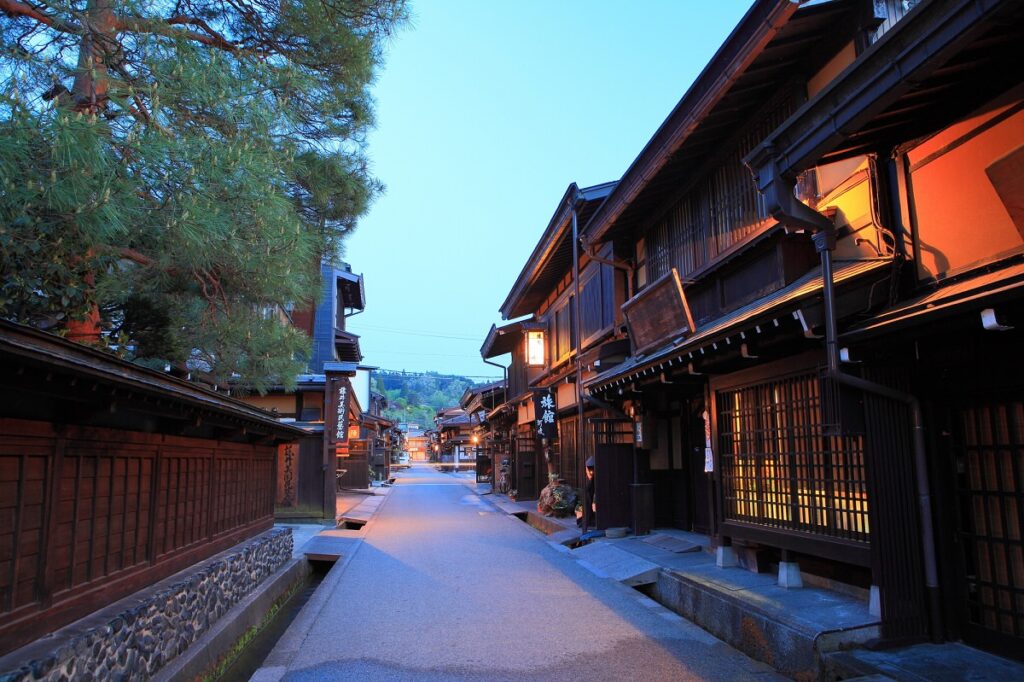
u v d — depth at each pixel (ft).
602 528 39.17
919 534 16.40
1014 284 11.87
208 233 16.48
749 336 20.39
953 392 15.88
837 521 19.10
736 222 28.25
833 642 15.65
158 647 15.78
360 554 36.78
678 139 27.20
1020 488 14.46
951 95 14.87
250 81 18.34
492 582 28.66
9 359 9.36
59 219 14.53
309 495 54.85
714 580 23.12
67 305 17.20
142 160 15.20
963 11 10.47
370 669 17.29
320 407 57.16
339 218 29.07
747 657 18.16
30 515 11.87
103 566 14.73
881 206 17.72
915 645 15.81
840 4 21.52
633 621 21.88
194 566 20.54
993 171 13.00
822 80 23.24
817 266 24.04
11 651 11.04
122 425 15.55
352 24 23.35
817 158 14.88
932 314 13.23
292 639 20.04
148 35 16.14
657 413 39.73
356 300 102.12
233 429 23.66
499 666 17.43
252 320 24.14
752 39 21.31
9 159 12.52
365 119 26.91
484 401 108.47
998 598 15.05
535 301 74.49
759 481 23.25
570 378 55.11
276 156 20.11
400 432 232.12
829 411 18.54
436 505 71.77
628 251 42.09
